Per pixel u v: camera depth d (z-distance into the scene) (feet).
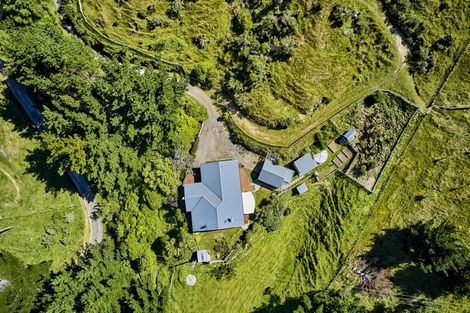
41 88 218.79
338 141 241.35
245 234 240.12
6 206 250.57
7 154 253.03
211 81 240.32
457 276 211.20
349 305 218.79
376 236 234.79
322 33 228.84
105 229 256.73
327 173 242.99
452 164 225.56
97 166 228.63
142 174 233.55
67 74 220.23
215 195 233.76
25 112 256.73
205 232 241.14
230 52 238.68
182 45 242.99
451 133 226.38
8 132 254.06
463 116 224.74
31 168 255.91
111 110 223.71
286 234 248.11
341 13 223.30
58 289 214.69
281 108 239.09
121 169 236.63
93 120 223.51
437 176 227.61
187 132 236.22
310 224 246.68
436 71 228.22
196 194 232.53
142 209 241.55
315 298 224.94
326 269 240.53
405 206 231.50
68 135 224.33
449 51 224.74
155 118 222.48
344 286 235.81
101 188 245.04
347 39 229.45
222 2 235.20
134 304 221.46
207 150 243.60
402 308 225.56
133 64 246.06
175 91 226.38
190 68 242.78
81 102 223.71
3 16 245.65
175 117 225.76
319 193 245.04
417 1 221.87
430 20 223.30
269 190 243.60
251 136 241.14
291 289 244.22
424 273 225.15
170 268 244.01
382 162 236.02
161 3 238.48
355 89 235.81
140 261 239.71
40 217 254.27
